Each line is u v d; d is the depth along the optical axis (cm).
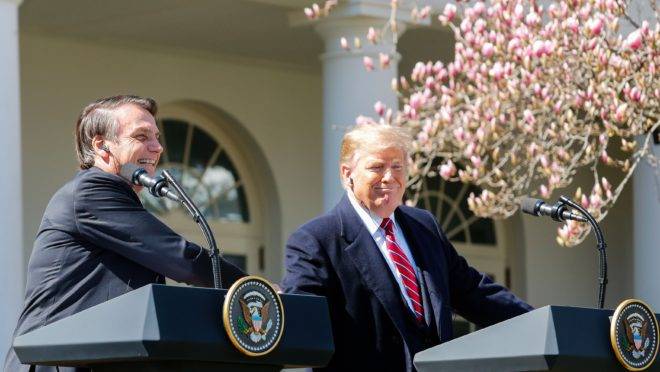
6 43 1249
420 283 704
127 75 1808
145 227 610
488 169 1566
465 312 745
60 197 629
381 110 1240
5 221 1226
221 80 1902
